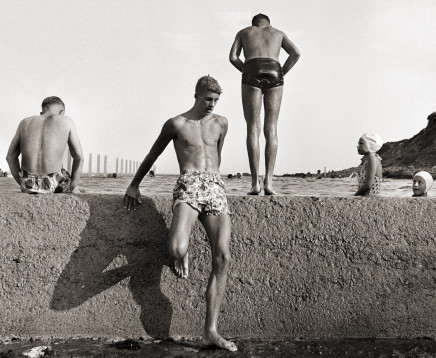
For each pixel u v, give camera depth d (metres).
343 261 4.29
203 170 3.98
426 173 6.62
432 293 4.30
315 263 4.29
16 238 4.21
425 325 4.30
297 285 4.28
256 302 4.27
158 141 4.14
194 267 4.28
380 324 4.29
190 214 3.83
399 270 4.30
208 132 4.07
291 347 3.99
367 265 4.29
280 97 4.96
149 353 3.81
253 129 4.93
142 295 4.29
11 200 4.23
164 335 4.27
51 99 4.77
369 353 3.85
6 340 4.16
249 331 4.27
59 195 4.26
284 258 4.29
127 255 4.28
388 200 4.31
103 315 4.26
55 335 4.23
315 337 4.28
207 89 4.00
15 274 4.21
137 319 4.27
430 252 4.30
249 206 4.29
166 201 4.30
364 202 4.31
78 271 4.25
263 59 4.93
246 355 3.77
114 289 4.27
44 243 4.23
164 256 4.30
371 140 5.36
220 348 3.92
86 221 4.27
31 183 4.47
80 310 4.25
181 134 4.03
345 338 4.26
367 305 4.29
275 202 4.30
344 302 4.29
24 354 3.76
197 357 3.72
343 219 4.29
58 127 4.54
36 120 4.58
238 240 4.28
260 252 4.28
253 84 4.89
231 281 4.27
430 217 4.31
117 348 3.95
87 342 4.13
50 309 4.23
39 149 4.49
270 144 4.92
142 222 4.29
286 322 4.28
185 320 4.27
